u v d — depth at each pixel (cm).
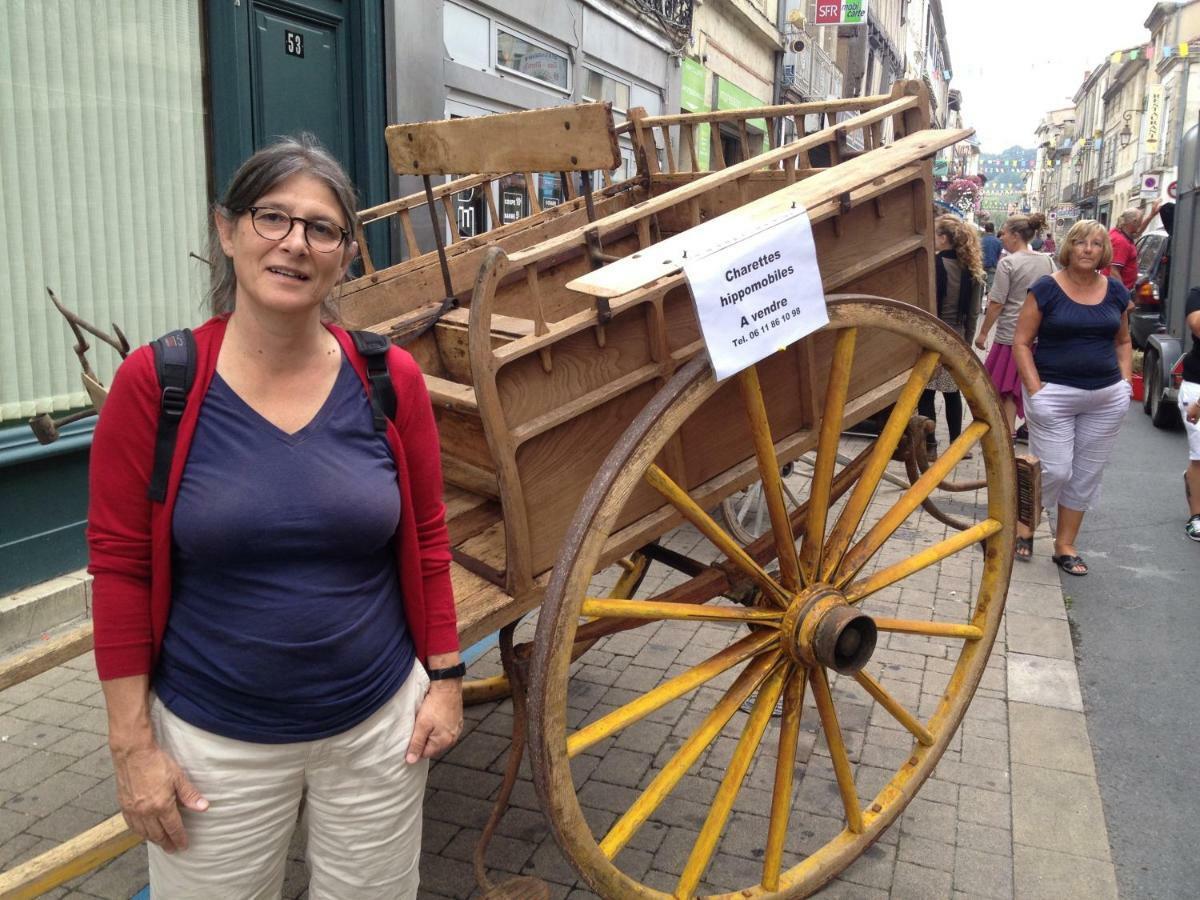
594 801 319
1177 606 506
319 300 162
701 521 228
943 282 721
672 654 427
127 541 160
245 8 547
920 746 290
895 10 3541
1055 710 385
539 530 226
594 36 977
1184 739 380
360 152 644
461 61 748
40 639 431
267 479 160
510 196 814
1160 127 4250
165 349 158
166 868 176
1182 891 292
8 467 434
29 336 452
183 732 167
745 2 1451
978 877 288
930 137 268
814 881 266
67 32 460
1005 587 294
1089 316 501
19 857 288
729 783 240
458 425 258
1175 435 912
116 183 490
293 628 166
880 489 668
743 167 241
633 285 194
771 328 213
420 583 186
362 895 190
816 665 244
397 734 183
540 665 197
